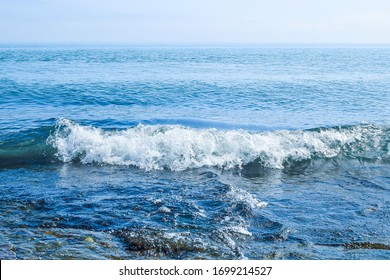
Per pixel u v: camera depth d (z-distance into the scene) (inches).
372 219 231.3
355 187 291.6
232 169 339.9
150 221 221.0
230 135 375.9
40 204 245.8
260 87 872.3
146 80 950.4
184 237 198.8
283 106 672.4
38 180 299.0
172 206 243.1
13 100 665.0
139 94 753.0
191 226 214.8
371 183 300.8
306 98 749.3
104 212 233.8
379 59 2060.8
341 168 341.1
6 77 963.3
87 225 216.1
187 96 749.3
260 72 1214.3
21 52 2760.8
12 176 307.7
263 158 356.2
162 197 260.4
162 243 192.1
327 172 331.0
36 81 893.2
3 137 398.9
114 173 322.7
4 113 557.6
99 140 369.4
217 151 360.5
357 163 352.2
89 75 1052.5
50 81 897.5
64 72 1131.3
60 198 257.1
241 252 187.0
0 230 201.8
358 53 3004.4
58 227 213.6
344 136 395.9
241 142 366.3
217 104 682.2
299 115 600.1
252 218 228.4
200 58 2069.4
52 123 493.7
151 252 185.0
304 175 323.6
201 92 793.6
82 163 350.6
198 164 346.3
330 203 257.0
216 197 260.8
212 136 372.8
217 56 2337.6
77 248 183.3
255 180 309.7
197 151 359.3
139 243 192.1
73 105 639.1
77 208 239.9
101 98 703.1
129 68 1320.1
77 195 263.7
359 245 198.7
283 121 557.9
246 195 267.1
